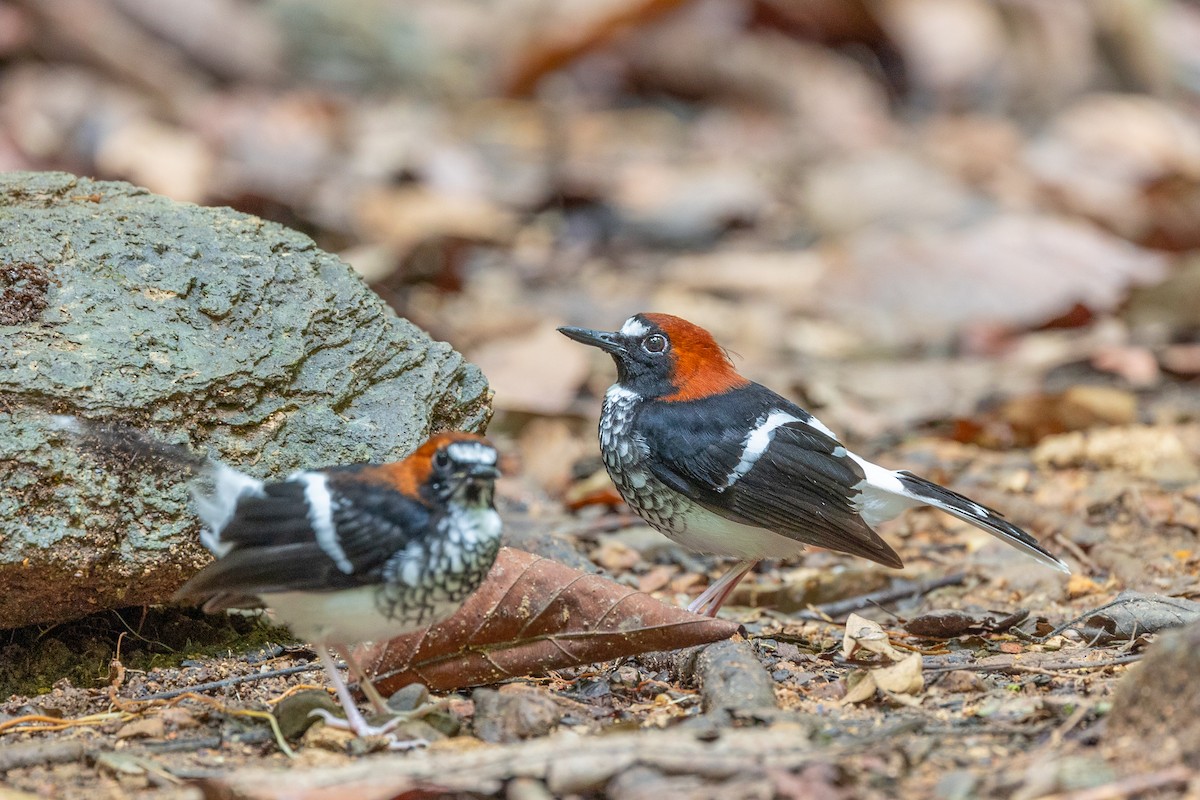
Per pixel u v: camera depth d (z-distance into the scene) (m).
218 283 9.36
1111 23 30.11
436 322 17.92
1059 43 30.36
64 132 21.92
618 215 24.25
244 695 8.61
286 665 9.18
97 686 8.87
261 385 9.12
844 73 30.97
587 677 8.96
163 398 8.70
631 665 9.18
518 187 24.27
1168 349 18.22
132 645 9.33
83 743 7.62
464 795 6.86
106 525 8.41
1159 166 25.48
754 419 10.34
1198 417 15.90
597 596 8.74
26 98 23.03
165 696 8.46
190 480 8.65
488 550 7.68
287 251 9.84
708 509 10.31
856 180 25.11
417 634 8.70
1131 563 11.57
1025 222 21.52
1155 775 6.46
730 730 7.32
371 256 19.58
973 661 8.95
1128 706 7.06
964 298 20.03
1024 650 9.44
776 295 21.05
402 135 25.11
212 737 7.87
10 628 8.90
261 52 27.64
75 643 9.19
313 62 29.03
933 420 16.48
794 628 10.52
